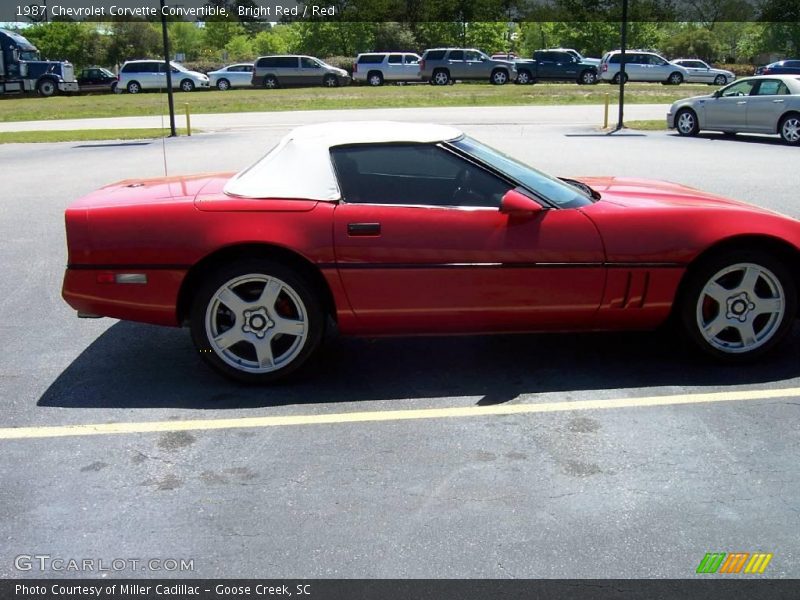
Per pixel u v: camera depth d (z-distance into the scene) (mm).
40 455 3643
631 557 2809
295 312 4359
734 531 2959
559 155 14797
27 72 39875
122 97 37781
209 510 3158
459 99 31703
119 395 4348
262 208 4234
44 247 8125
